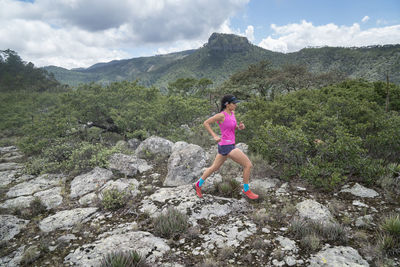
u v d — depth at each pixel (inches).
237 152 138.4
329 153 175.6
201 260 99.9
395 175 167.3
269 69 1403.8
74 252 110.0
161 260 100.1
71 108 438.0
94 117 451.5
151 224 135.3
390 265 86.8
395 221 105.3
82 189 195.9
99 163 235.5
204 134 398.3
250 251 103.5
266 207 144.5
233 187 168.6
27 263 105.8
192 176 197.0
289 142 187.6
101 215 151.9
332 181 149.2
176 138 361.1
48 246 119.4
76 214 152.8
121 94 460.4
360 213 128.6
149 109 415.2
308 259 95.0
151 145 283.9
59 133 353.7
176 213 131.9
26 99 1601.9
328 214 128.6
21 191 203.9
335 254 96.3
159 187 194.2
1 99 1599.4
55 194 192.1
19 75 4793.3
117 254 97.8
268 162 217.3
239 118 329.4
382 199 140.1
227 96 131.2
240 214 139.5
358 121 234.8
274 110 293.6
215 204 148.0
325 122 206.7
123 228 132.8
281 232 117.5
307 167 172.4
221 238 115.3
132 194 179.5
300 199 152.6
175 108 409.4
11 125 792.3
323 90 444.8
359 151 159.9
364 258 93.3
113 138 439.2
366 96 379.2
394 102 367.9
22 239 129.4
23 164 308.5
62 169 253.4
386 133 179.0
